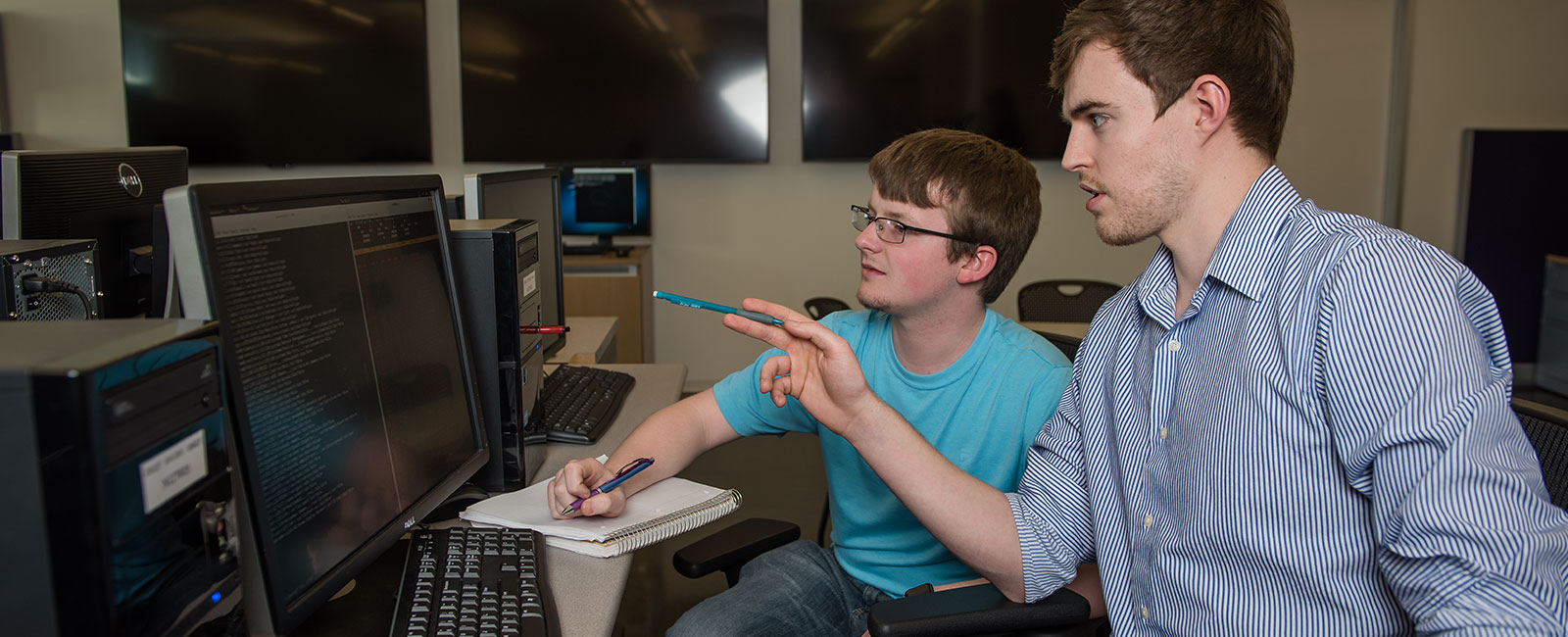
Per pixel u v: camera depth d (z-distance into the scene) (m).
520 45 4.71
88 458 0.58
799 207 5.02
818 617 1.42
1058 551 1.21
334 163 4.75
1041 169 4.96
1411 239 0.90
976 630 1.14
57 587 0.59
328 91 4.68
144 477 0.63
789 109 4.95
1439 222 5.17
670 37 4.73
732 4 4.71
